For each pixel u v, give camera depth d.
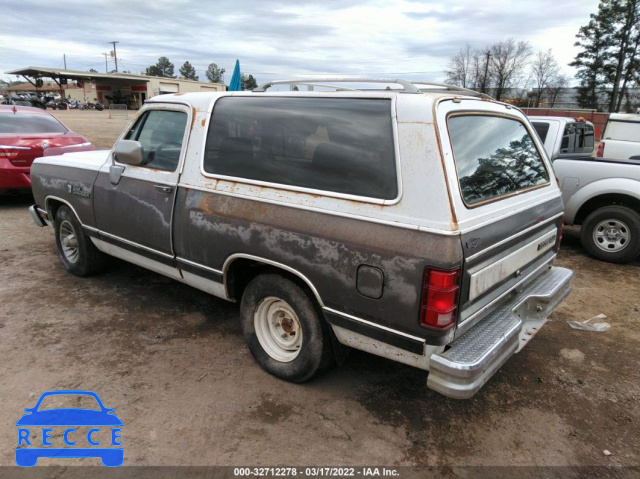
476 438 2.72
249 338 3.30
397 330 2.40
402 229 2.32
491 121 2.95
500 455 2.59
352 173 2.57
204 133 3.31
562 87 57.34
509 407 3.01
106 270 4.96
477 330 2.61
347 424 2.79
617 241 5.87
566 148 7.06
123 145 3.61
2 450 2.52
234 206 3.04
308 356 2.95
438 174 2.27
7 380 3.11
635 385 3.29
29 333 3.72
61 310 4.14
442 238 2.21
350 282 2.50
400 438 2.70
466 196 2.43
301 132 2.82
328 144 2.70
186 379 3.18
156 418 2.79
